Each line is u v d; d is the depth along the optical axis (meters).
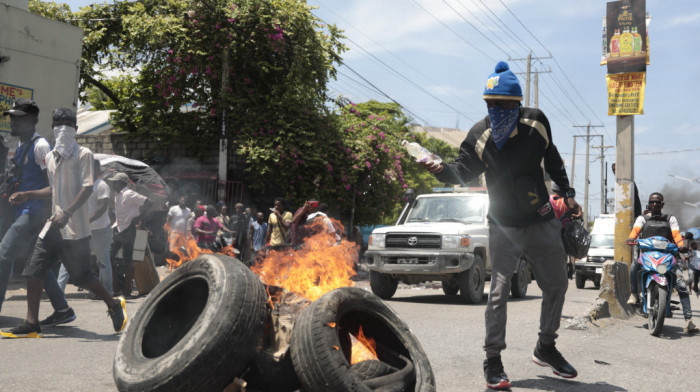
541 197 4.45
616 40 10.38
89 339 5.86
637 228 8.29
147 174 15.12
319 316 3.21
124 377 3.13
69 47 12.19
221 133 19.62
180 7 19.55
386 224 29.09
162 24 19.16
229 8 19.44
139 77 21.97
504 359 5.44
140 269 10.27
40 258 5.82
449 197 12.84
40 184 6.14
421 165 4.25
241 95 20.03
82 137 22.33
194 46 19.27
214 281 3.29
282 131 19.19
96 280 6.02
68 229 5.82
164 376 2.98
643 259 7.91
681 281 8.10
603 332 7.39
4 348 5.20
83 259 5.92
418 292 13.73
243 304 3.18
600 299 8.63
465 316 8.70
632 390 4.47
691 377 5.01
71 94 12.23
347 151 21.08
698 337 7.55
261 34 19.62
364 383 3.15
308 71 20.42
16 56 11.26
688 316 7.89
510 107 4.34
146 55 20.80
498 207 4.47
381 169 22.38
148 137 21.31
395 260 11.20
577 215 4.98
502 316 4.39
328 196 20.78
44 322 6.57
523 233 4.45
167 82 20.11
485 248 11.70
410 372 3.43
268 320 3.62
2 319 6.84
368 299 3.61
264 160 19.28
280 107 19.91
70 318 6.62
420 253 10.95
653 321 7.64
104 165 14.56
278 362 3.34
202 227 12.97
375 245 11.54
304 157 19.45
